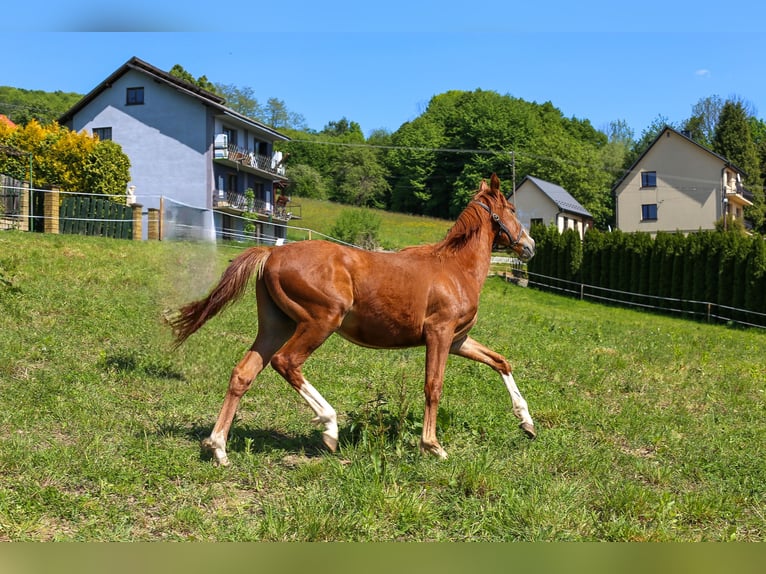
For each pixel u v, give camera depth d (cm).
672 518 527
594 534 487
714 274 3031
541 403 872
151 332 1032
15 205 2384
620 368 1200
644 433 784
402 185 8319
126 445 584
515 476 586
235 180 4488
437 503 524
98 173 3606
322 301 585
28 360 820
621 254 3338
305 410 768
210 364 911
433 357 630
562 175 7825
